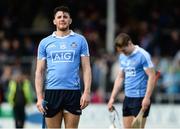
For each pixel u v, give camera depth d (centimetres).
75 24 6069
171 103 5178
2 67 5225
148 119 5047
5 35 5934
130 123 3006
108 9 5941
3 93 5178
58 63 2400
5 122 5025
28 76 5188
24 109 4703
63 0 6244
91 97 5122
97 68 5206
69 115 2397
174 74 5266
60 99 2389
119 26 6312
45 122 2439
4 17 6250
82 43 2414
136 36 5959
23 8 6284
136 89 2970
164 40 5906
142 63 2950
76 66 2406
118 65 5234
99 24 6225
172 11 6328
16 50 5575
